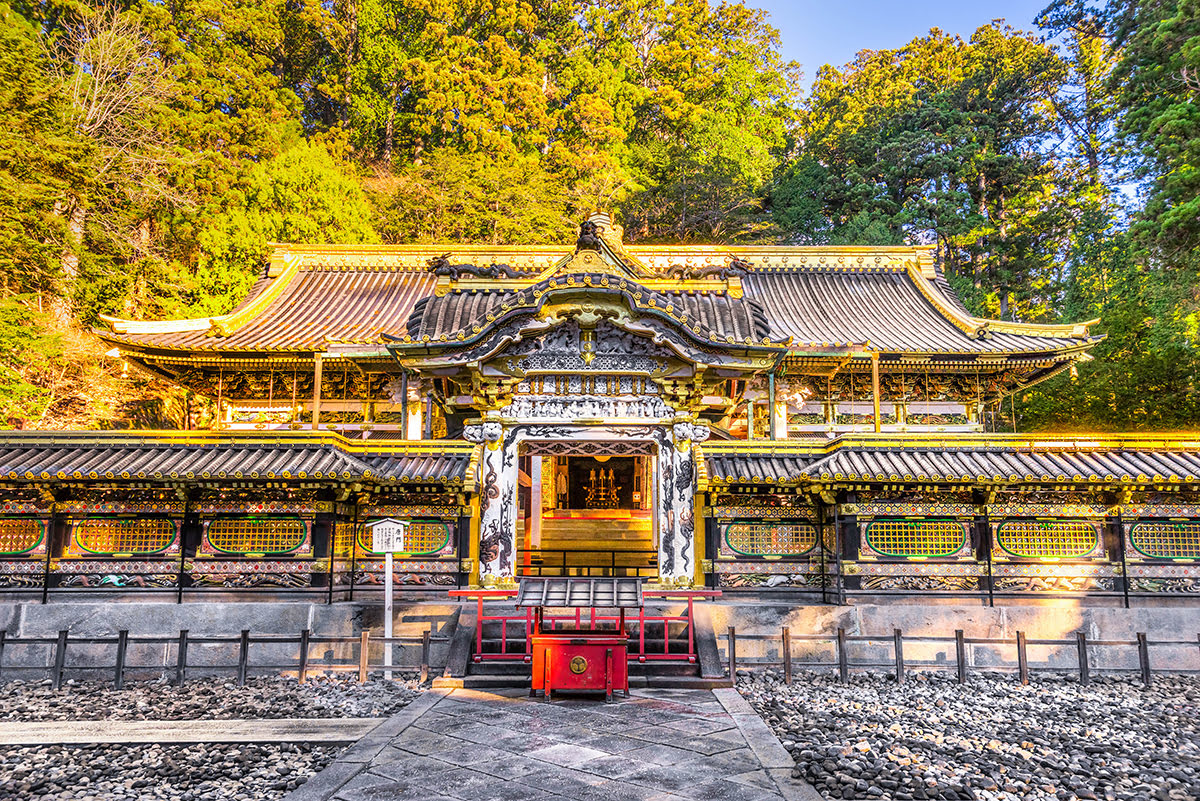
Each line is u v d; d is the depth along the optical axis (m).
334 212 46.47
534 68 67.00
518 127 66.56
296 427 28.89
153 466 16.05
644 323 16.42
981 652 15.46
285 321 29.78
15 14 41.38
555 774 8.73
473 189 57.28
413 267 34.56
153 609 15.61
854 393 29.25
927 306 32.19
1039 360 27.52
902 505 16.53
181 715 11.82
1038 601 16.38
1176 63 30.30
